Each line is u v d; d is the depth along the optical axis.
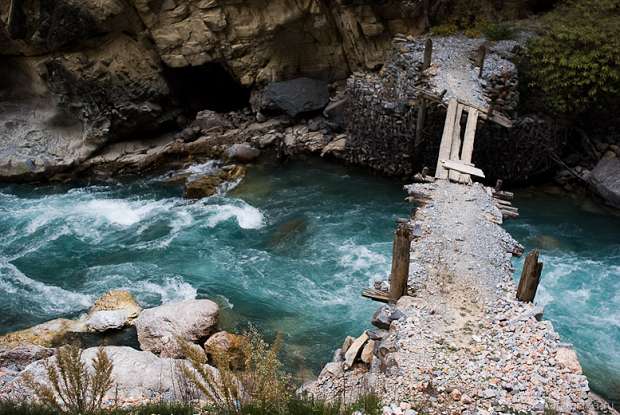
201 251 14.77
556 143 17.62
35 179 19.22
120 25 19.33
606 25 17.22
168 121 21.30
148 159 19.80
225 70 21.69
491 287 9.83
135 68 20.03
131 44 19.92
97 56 19.38
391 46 20.52
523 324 8.90
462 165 14.10
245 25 20.16
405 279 9.43
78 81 19.23
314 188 17.89
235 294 12.95
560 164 17.55
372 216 16.23
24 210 17.14
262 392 5.83
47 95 20.25
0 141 19.73
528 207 16.73
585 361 10.77
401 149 17.53
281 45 21.08
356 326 11.73
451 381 7.72
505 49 18.39
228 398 5.79
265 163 19.42
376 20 20.05
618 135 18.20
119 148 20.45
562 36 16.98
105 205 17.39
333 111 20.25
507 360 8.16
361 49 20.73
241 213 16.50
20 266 14.33
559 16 18.69
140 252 14.81
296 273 13.67
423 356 8.20
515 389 7.58
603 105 17.53
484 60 17.94
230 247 14.91
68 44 18.92
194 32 19.91
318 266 13.90
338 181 18.30
